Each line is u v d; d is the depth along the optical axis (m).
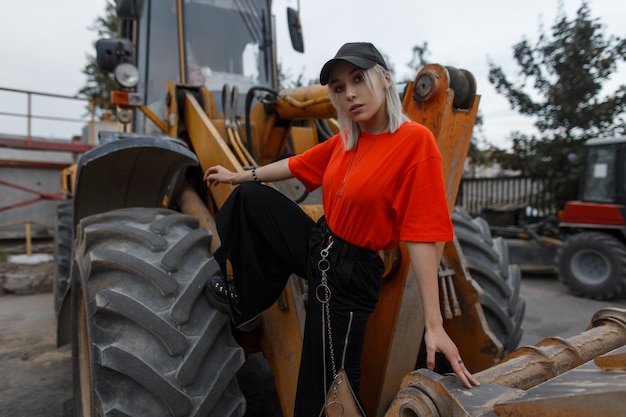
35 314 5.52
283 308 2.11
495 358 2.51
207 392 1.81
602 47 9.70
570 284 6.77
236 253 1.85
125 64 3.29
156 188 2.73
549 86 10.42
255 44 4.18
